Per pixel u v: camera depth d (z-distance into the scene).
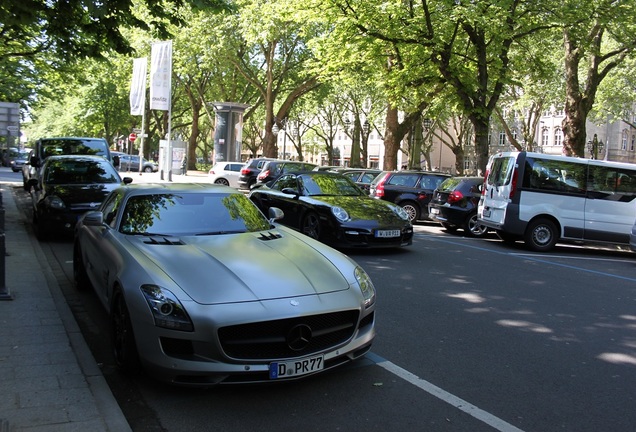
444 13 16.36
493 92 18.45
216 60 35.19
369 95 42.88
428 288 7.30
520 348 5.03
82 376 3.96
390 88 20.17
